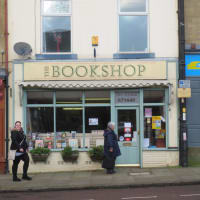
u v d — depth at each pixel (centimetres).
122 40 1170
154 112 1155
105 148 1045
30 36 1156
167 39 1148
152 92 1152
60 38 1172
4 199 792
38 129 1159
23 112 1141
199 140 1136
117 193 825
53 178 1014
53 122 1156
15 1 1159
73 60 1141
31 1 1161
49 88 1143
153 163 1133
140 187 888
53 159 1137
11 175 1095
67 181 962
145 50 1166
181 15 1134
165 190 838
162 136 1151
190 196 759
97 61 1141
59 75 1137
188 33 1148
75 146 1152
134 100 1152
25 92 1145
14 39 1155
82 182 941
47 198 792
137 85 1106
